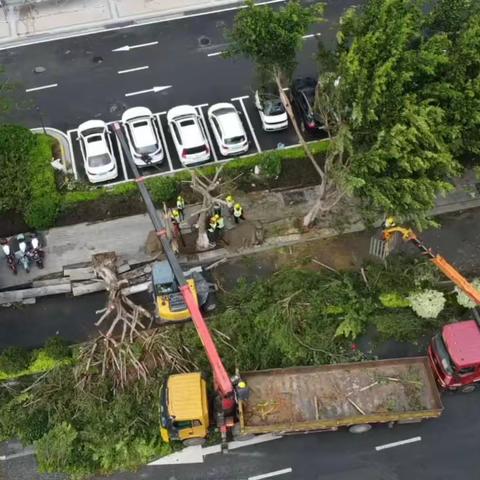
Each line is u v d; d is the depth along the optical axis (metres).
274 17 24.17
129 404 22.12
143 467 21.80
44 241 27.77
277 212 28.56
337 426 21.58
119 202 28.64
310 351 23.42
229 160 30.36
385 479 21.53
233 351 23.61
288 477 21.59
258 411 21.48
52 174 29.30
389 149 20.06
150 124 30.50
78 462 21.56
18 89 33.41
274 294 24.73
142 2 37.12
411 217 21.81
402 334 24.52
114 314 25.45
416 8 22.83
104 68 34.31
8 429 22.34
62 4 37.03
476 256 27.05
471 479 21.53
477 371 21.88
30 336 25.17
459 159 24.62
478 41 21.42
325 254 27.14
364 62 20.88
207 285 25.16
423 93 21.53
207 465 21.83
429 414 21.16
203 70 34.12
